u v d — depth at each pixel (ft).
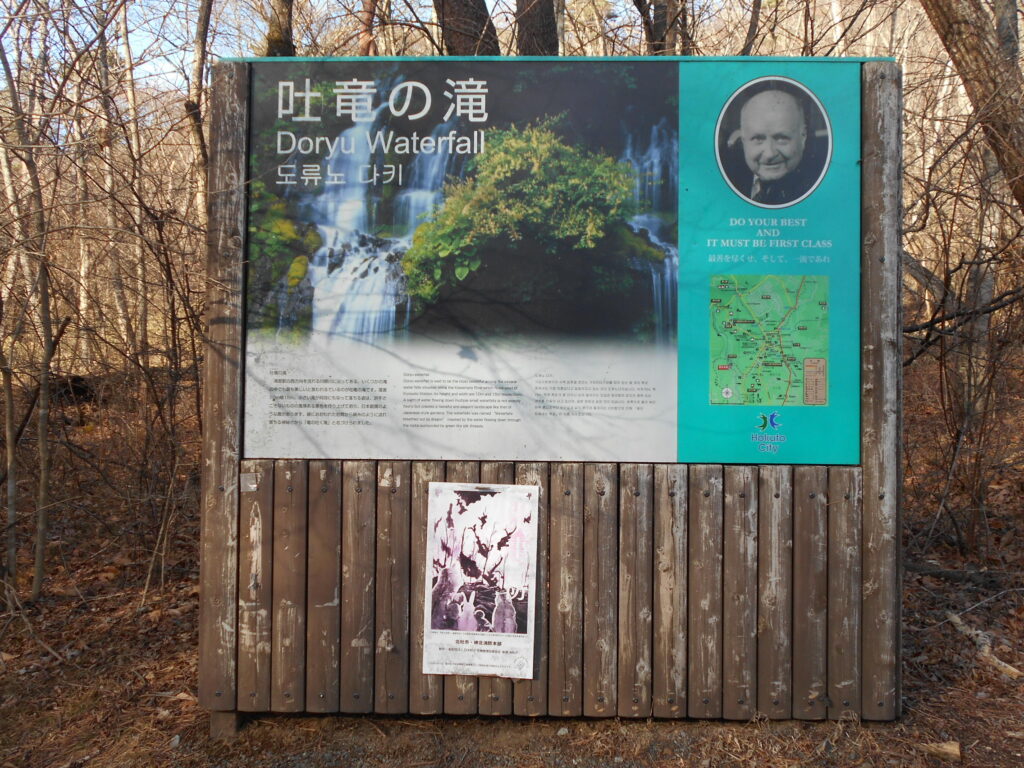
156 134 18.53
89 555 19.17
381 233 11.02
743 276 10.85
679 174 10.88
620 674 10.93
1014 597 16.17
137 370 18.72
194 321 16.78
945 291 18.19
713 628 10.87
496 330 10.94
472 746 10.90
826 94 10.84
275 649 11.09
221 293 11.03
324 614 11.05
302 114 11.09
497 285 10.94
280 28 21.97
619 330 10.89
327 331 11.05
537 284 10.93
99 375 19.62
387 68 11.03
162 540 18.51
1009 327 18.08
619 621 10.92
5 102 15.40
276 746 11.01
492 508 10.90
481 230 10.97
